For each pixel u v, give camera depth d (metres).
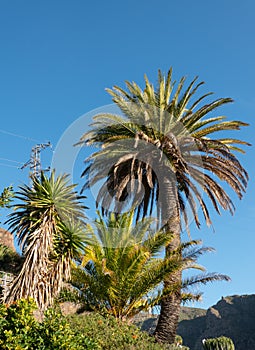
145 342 11.96
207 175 17.08
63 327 5.96
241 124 17.80
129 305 14.90
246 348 83.75
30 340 5.51
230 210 17.19
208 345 21.08
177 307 15.10
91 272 14.97
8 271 18.19
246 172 17.14
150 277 14.47
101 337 10.93
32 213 12.10
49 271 12.01
